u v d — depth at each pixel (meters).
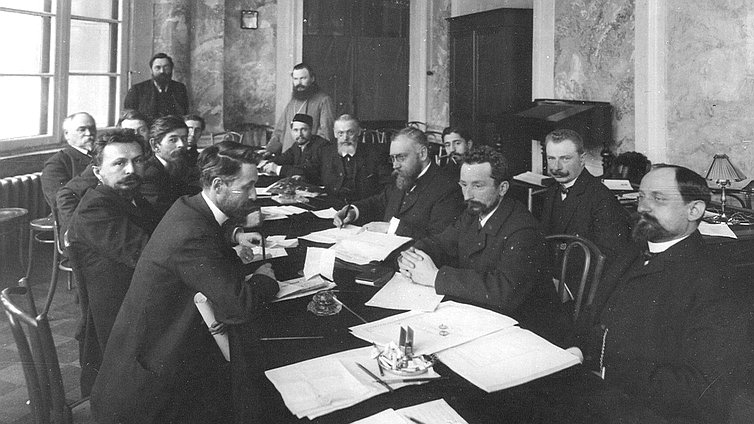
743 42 5.26
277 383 1.82
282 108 10.62
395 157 3.79
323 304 2.43
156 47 8.92
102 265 2.90
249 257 3.06
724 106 5.47
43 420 2.16
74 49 7.73
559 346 2.23
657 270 2.11
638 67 6.32
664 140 6.11
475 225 2.91
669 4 5.96
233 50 10.36
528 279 2.57
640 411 1.79
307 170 5.91
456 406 1.71
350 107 11.12
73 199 3.89
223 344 2.42
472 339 2.12
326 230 3.76
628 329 2.12
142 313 2.38
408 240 3.32
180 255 2.33
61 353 4.00
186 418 2.38
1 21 6.51
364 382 1.83
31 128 7.09
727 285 2.04
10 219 5.32
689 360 1.96
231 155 2.46
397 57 11.21
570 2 7.35
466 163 2.80
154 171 4.23
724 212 4.31
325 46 10.88
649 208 2.12
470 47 9.08
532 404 1.73
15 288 2.22
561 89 7.61
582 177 3.72
